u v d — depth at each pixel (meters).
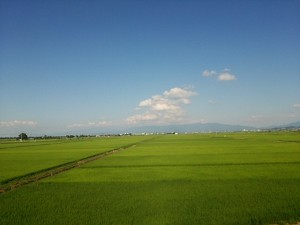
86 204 21.17
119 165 42.56
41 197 23.50
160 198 22.39
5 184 30.22
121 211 19.39
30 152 71.50
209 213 18.58
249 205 20.00
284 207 19.33
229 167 38.16
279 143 84.94
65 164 45.75
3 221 17.98
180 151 64.31
